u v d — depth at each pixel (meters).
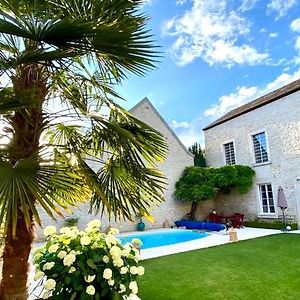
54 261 3.20
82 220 13.80
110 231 3.78
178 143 18.69
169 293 4.94
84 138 4.20
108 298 3.13
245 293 4.87
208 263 7.14
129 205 3.82
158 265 7.05
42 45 2.98
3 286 2.86
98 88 3.99
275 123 15.64
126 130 3.45
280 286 5.19
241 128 18.00
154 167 3.93
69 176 3.00
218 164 19.86
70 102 3.86
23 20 2.87
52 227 3.56
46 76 3.38
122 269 3.21
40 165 2.80
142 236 13.99
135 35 2.89
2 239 2.98
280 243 9.70
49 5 3.08
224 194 19.06
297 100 14.48
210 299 4.63
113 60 3.48
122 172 3.69
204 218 19.03
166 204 17.39
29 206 2.55
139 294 4.90
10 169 2.63
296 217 14.19
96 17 3.21
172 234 14.95
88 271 3.10
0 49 3.20
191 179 17.34
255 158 17.06
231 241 10.66
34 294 4.31
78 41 2.90
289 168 14.71
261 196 16.56
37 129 3.28
